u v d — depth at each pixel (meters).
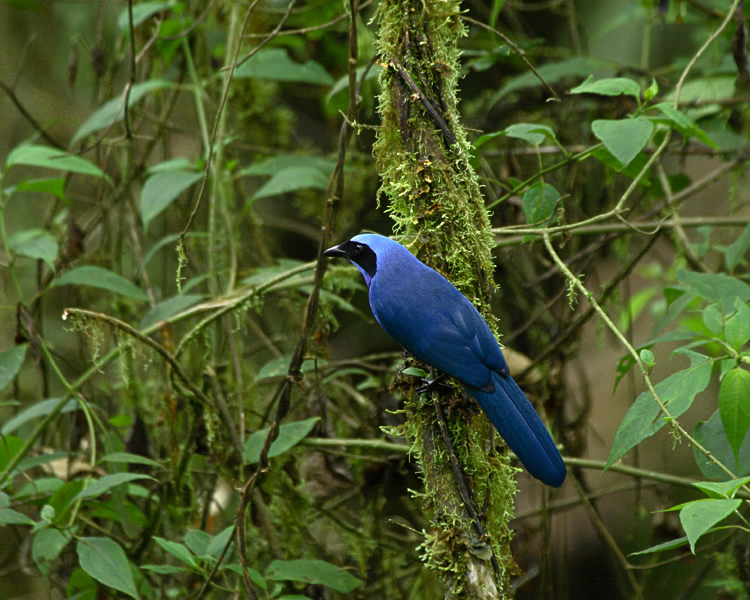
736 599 9.21
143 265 10.53
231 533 7.20
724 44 10.88
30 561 10.42
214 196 9.93
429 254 6.70
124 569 6.77
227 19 12.05
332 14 11.95
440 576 5.87
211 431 8.70
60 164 9.27
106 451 8.70
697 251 9.88
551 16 14.63
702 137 7.31
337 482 9.30
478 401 6.19
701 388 5.86
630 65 11.96
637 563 12.73
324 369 9.25
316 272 7.54
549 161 11.12
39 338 8.84
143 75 12.39
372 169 12.19
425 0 6.48
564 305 11.38
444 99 6.54
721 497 4.87
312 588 8.61
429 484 6.12
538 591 10.77
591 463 8.38
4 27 15.27
